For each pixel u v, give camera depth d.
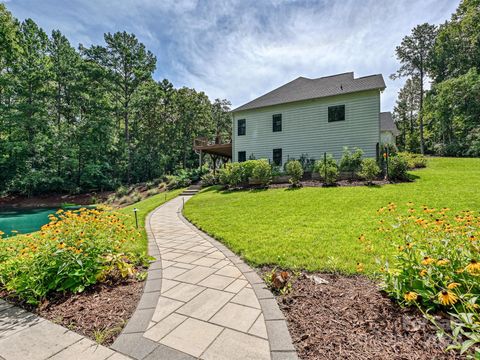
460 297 1.68
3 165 18.83
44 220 13.25
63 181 20.53
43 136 19.56
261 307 2.40
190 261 3.88
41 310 2.45
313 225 5.25
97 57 22.02
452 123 22.22
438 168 12.41
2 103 18.72
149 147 27.88
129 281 3.10
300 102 14.42
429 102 23.08
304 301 2.44
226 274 3.30
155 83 25.89
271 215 6.49
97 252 3.17
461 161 14.51
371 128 12.62
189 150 30.92
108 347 1.89
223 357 1.75
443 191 7.16
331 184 10.05
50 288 2.67
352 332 1.90
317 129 13.95
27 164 19.62
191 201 10.95
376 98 12.58
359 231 4.63
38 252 3.00
